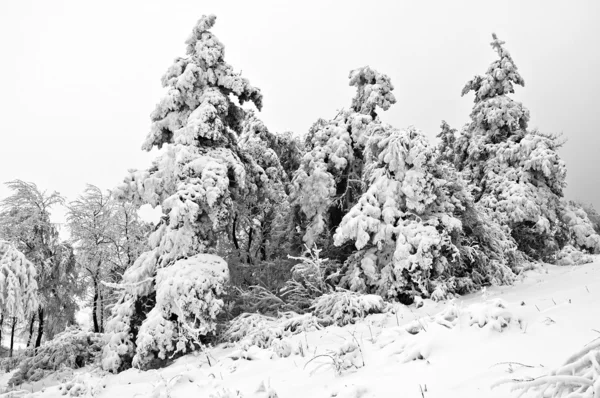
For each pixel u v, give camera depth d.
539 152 18.84
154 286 12.34
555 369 3.32
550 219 18.84
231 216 14.06
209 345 11.38
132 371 10.48
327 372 6.36
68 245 20.56
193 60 14.74
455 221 13.07
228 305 14.33
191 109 14.45
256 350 8.70
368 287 13.38
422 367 5.35
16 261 10.60
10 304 10.17
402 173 13.52
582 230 19.77
